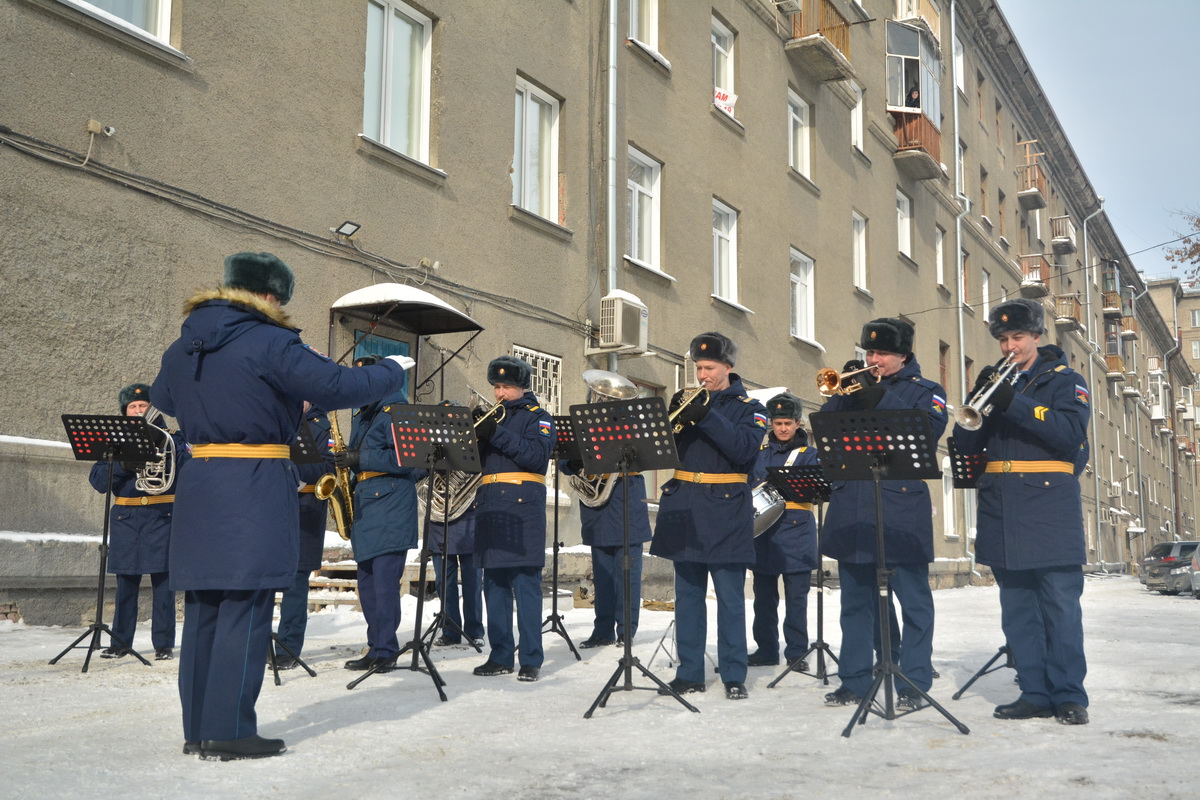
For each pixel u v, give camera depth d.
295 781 3.71
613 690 5.30
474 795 3.53
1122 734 4.62
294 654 6.38
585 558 13.18
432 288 12.12
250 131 10.23
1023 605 5.16
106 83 9.01
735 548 5.69
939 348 27.53
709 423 5.50
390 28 12.09
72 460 8.67
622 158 15.16
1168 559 22.30
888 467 4.91
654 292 15.83
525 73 13.76
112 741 4.32
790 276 20.12
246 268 4.20
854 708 5.32
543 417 6.36
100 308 8.91
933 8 28.44
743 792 3.58
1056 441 4.94
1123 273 53.75
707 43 17.66
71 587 8.61
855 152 23.27
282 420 4.14
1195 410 79.81
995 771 3.88
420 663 6.94
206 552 3.98
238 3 10.15
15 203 8.33
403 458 5.80
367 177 11.45
